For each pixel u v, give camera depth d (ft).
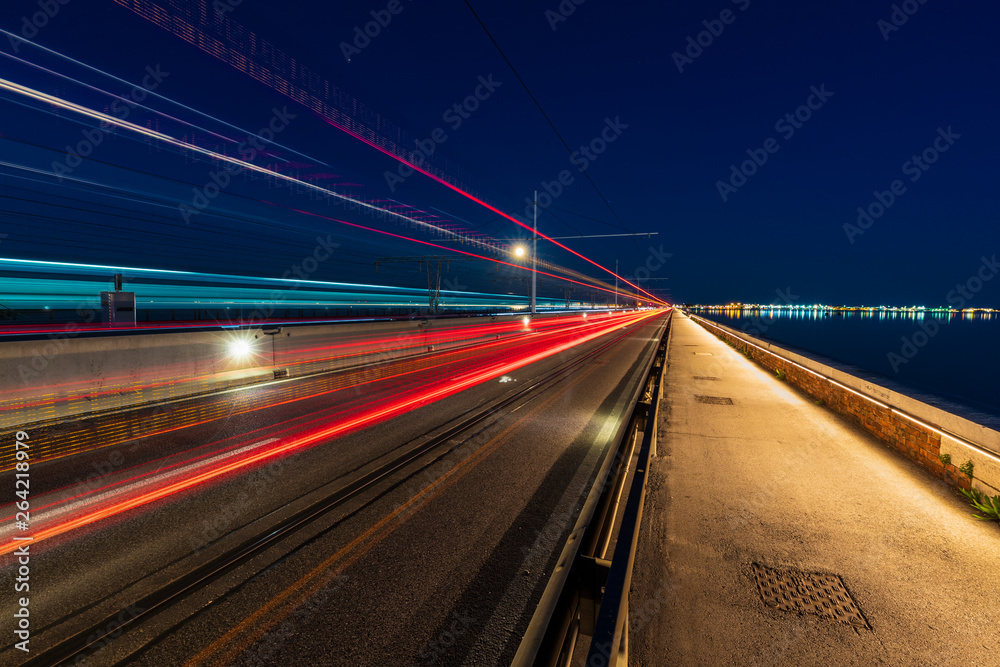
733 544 10.66
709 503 12.87
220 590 9.34
